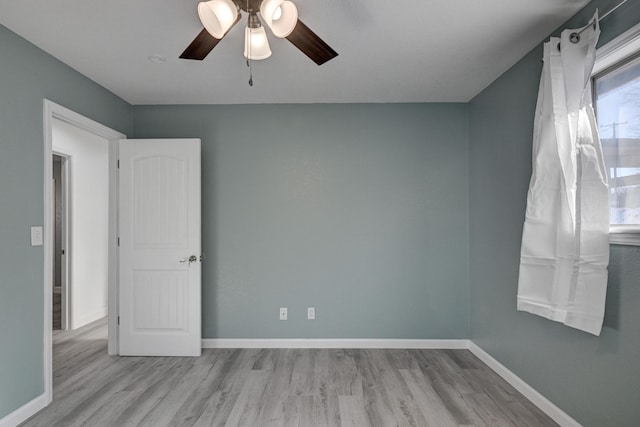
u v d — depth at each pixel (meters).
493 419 2.28
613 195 1.96
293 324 3.58
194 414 2.34
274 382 2.79
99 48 2.47
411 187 3.59
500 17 2.12
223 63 2.71
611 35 1.84
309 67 2.78
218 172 3.61
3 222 2.18
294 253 3.59
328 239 3.58
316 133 3.60
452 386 2.73
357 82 3.08
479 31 2.27
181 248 3.37
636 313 1.71
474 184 3.44
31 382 2.35
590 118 1.89
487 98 3.18
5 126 2.20
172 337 3.36
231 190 3.60
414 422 2.25
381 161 3.60
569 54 1.97
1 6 1.98
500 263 2.95
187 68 2.80
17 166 2.28
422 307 3.57
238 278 3.59
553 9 2.04
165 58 2.62
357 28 2.23
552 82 2.08
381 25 2.20
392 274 3.57
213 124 3.62
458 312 3.57
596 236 1.85
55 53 2.54
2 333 2.17
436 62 2.70
